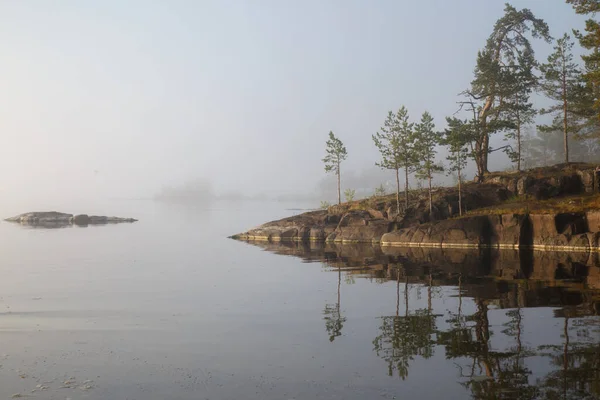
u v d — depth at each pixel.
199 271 30.98
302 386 11.05
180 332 15.76
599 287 22.52
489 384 10.91
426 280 25.91
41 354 13.44
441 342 14.18
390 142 53.19
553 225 39.69
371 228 51.38
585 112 52.00
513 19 54.44
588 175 44.88
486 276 26.77
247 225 85.19
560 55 52.69
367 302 20.36
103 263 35.34
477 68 54.12
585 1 38.03
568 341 13.91
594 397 10.09
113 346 14.20
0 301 21.14
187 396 10.55
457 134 49.34
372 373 11.77
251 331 15.82
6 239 56.41
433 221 47.44
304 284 25.45
